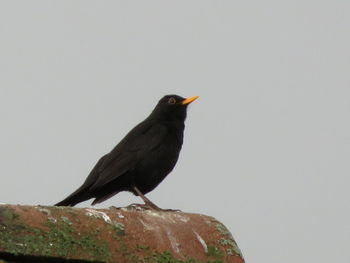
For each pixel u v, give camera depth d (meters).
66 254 8.84
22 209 9.11
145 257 9.54
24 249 8.55
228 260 10.23
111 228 9.65
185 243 10.15
